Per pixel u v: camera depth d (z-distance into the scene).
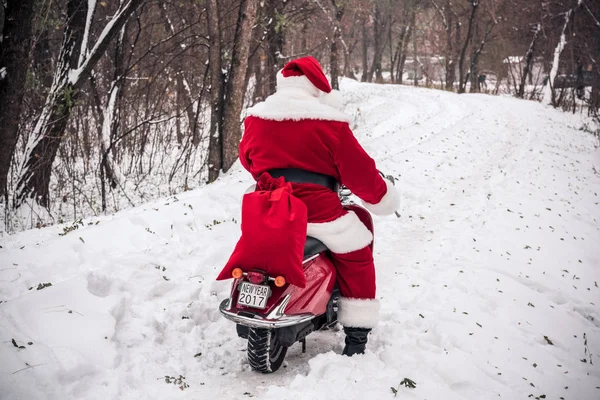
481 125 20.11
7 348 3.63
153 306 4.77
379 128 18.94
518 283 6.14
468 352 4.45
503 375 4.18
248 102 16.53
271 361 3.81
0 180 8.59
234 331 4.61
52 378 3.53
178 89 15.35
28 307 4.14
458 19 48.97
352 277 3.96
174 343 4.36
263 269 3.51
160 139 14.37
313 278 3.74
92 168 12.41
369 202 4.01
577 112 30.75
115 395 3.54
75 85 9.55
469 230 7.85
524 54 47.31
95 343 3.96
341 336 4.60
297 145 3.74
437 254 6.81
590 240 8.25
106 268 5.26
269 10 15.12
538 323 5.32
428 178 10.84
